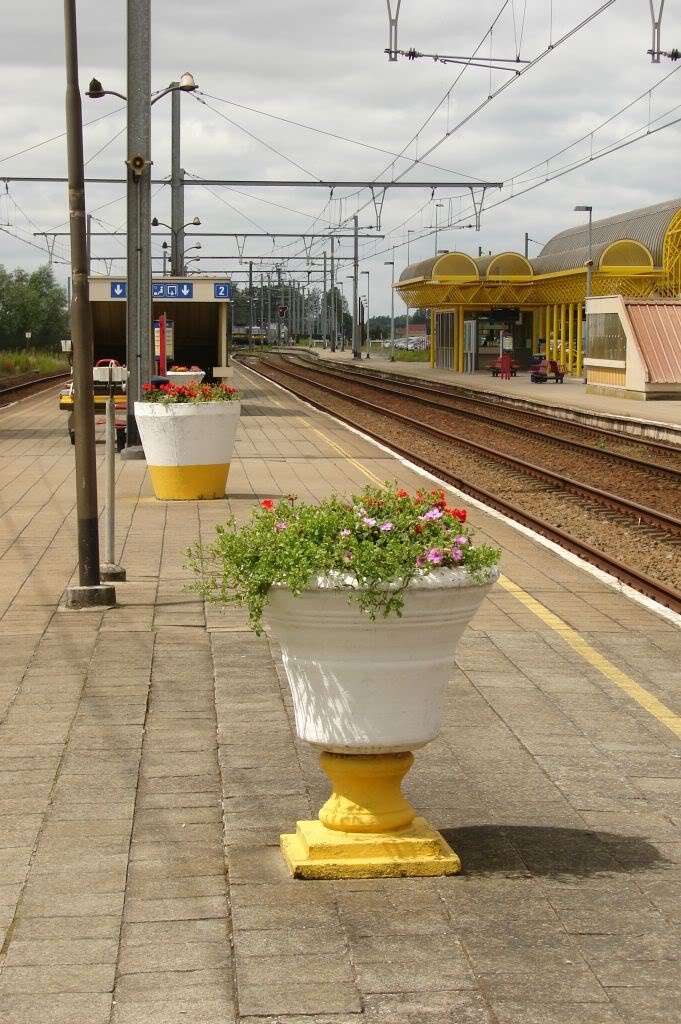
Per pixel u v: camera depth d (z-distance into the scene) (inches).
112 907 186.2
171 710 296.0
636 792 241.0
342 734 202.1
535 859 206.5
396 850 200.8
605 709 300.8
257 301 6633.9
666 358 1576.0
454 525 206.1
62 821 223.0
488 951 171.8
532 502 756.6
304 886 194.5
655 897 190.5
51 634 380.5
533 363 2251.5
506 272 2348.7
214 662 344.8
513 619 410.3
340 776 205.5
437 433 1180.5
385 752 204.1
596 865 203.8
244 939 175.3
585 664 347.6
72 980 163.0
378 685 200.1
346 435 1173.1
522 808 231.9
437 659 202.2
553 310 2421.3
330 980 163.2
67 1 423.2
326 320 4800.7
